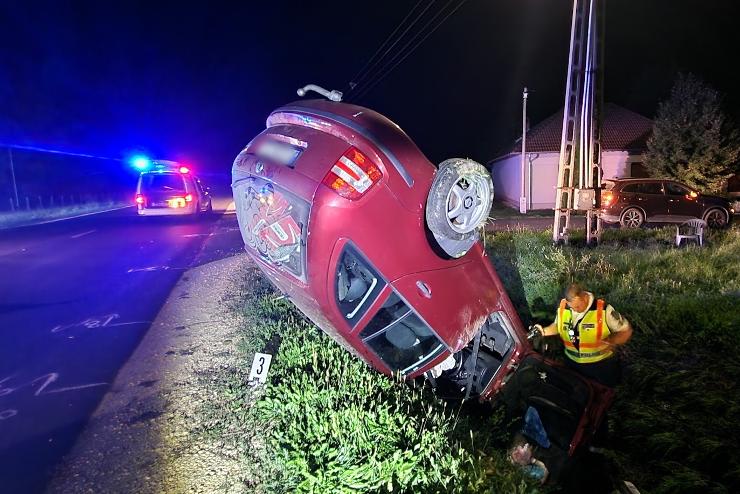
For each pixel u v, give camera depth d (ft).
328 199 11.20
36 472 12.17
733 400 15.28
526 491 11.14
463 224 11.89
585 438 12.47
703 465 12.91
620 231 48.93
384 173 11.42
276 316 22.02
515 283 27.02
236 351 18.67
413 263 11.84
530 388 13.55
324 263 11.58
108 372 17.56
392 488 10.51
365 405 13.25
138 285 29.66
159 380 16.81
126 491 11.49
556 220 41.81
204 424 13.94
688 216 58.75
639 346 19.43
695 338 19.65
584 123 40.14
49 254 40.29
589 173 40.24
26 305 25.68
